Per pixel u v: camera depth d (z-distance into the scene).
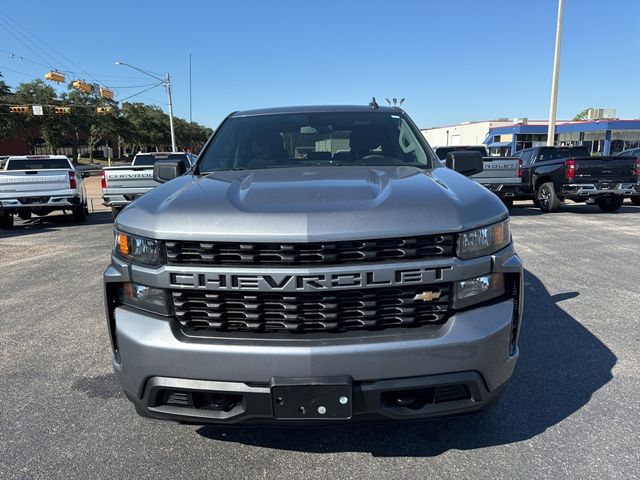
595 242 8.38
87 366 3.77
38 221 13.91
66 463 2.58
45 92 54.81
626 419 2.87
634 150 17.45
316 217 2.11
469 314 2.20
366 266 2.09
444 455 2.58
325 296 2.12
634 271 6.31
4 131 52.38
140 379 2.25
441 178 2.77
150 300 2.26
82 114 58.69
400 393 2.18
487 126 53.75
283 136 3.66
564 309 4.82
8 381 3.53
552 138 22.17
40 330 4.57
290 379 2.09
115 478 2.46
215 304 2.17
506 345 2.26
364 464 2.53
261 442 2.74
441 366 2.14
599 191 12.33
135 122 69.88
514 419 2.90
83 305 5.34
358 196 2.30
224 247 2.13
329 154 3.50
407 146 3.56
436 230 2.13
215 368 2.13
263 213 2.15
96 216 15.30
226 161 3.49
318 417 2.12
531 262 6.84
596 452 2.57
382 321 2.18
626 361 3.64
